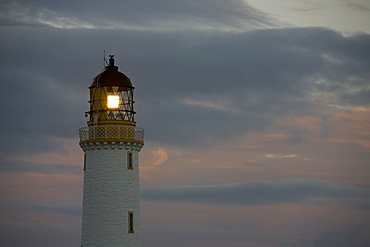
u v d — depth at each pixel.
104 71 124.00
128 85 123.25
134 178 121.75
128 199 120.69
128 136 121.38
